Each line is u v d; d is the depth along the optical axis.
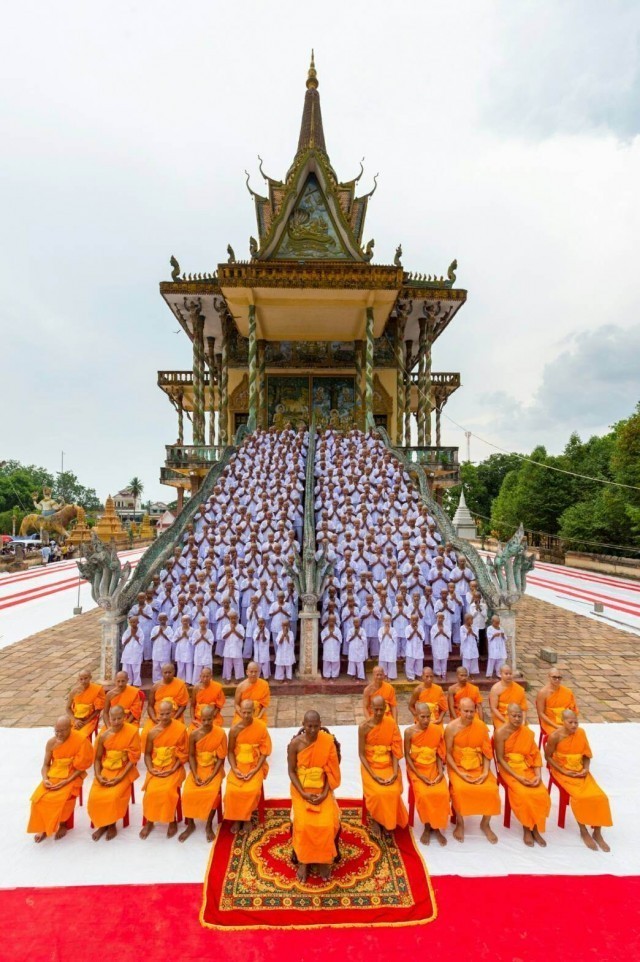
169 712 6.72
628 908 5.37
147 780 6.54
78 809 7.14
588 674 12.55
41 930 5.10
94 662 13.32
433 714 8.20
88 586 26.41
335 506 16.48
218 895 5.51
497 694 8.37
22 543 47.72
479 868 5.95
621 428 30.78
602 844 6.28
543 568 33.72
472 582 12.30
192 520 16.41
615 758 8.45
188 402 41.72
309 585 11.70
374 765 6.57
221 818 6.79
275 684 11.19
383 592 12.02
